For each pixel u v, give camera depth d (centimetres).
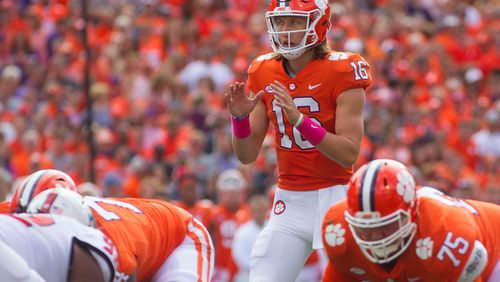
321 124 1531
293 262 1573
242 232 2583
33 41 4125
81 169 3128
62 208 1316
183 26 4162
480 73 4303
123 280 1345
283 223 1582
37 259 1242
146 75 3853
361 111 1519
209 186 3034
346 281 1416
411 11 4744
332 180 1565
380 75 3988
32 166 3034
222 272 2669
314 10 1485
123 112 3616
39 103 3725
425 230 1316
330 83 1516
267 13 1502
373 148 3428
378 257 1315
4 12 4203
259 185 2994
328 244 1360
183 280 1480
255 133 1567
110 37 4181
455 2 4850
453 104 3959
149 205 1503
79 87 3688
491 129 3641
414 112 3709
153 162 3216
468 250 1305
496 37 4441
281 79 1547
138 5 4434
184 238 1539
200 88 3719
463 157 3625
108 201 1456
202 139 3325
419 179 3169
